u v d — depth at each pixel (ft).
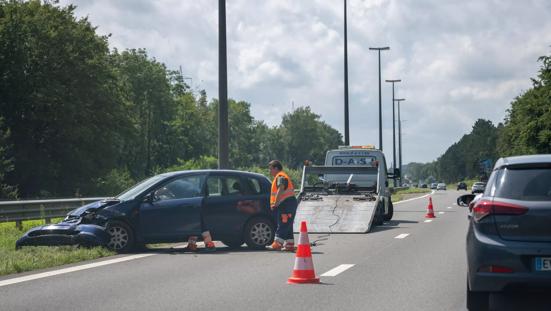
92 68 187.83
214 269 39.37
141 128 295.07
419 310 27.09
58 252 45.50
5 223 76.13
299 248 34.50
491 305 28.45
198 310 26.86
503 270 24.44
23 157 178.70
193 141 323.78
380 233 66.54
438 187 449.48
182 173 51.24
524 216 24.50
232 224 51.34
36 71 181.16
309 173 78.95
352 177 79.82
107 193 191.31
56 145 186.39
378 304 28.32
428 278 35.76
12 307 27.48
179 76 314.55
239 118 472.44
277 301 28.91
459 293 31.09
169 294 30.66
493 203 25.04
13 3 185.88
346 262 42.65
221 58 68.49
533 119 215.31
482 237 24.97
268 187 53.16
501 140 276.21
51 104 178.91
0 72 176.86
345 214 70.03
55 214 74.02
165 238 49.57
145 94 295.48
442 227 74.69
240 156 464.65
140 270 38.93
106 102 189.98
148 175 294.66
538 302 29.12
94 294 30.66
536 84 220.43
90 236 47.19
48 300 29.09
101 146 191.52
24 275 36.96
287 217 50.31
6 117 177.68
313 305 28.02
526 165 25.44
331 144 611.06
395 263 42.09
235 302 28.66
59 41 183.32
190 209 50.14
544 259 24.07
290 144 578.66
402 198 190.29
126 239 48.80
